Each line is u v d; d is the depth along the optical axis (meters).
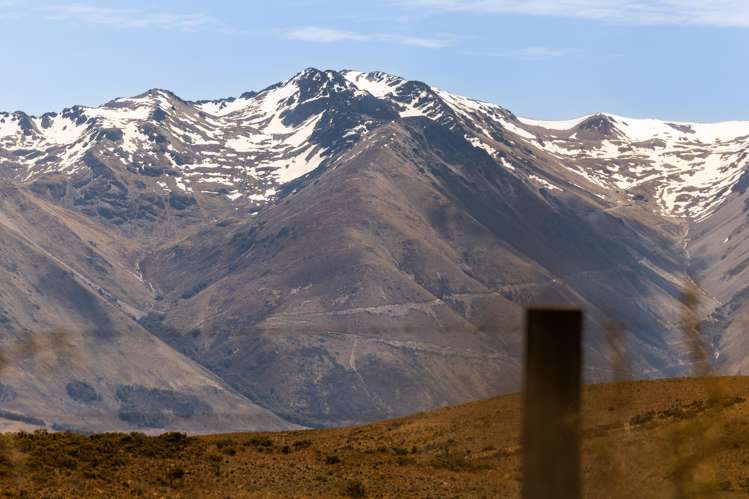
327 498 55.66
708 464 19.09
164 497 53.53
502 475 58.00
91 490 54.53
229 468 65.38
